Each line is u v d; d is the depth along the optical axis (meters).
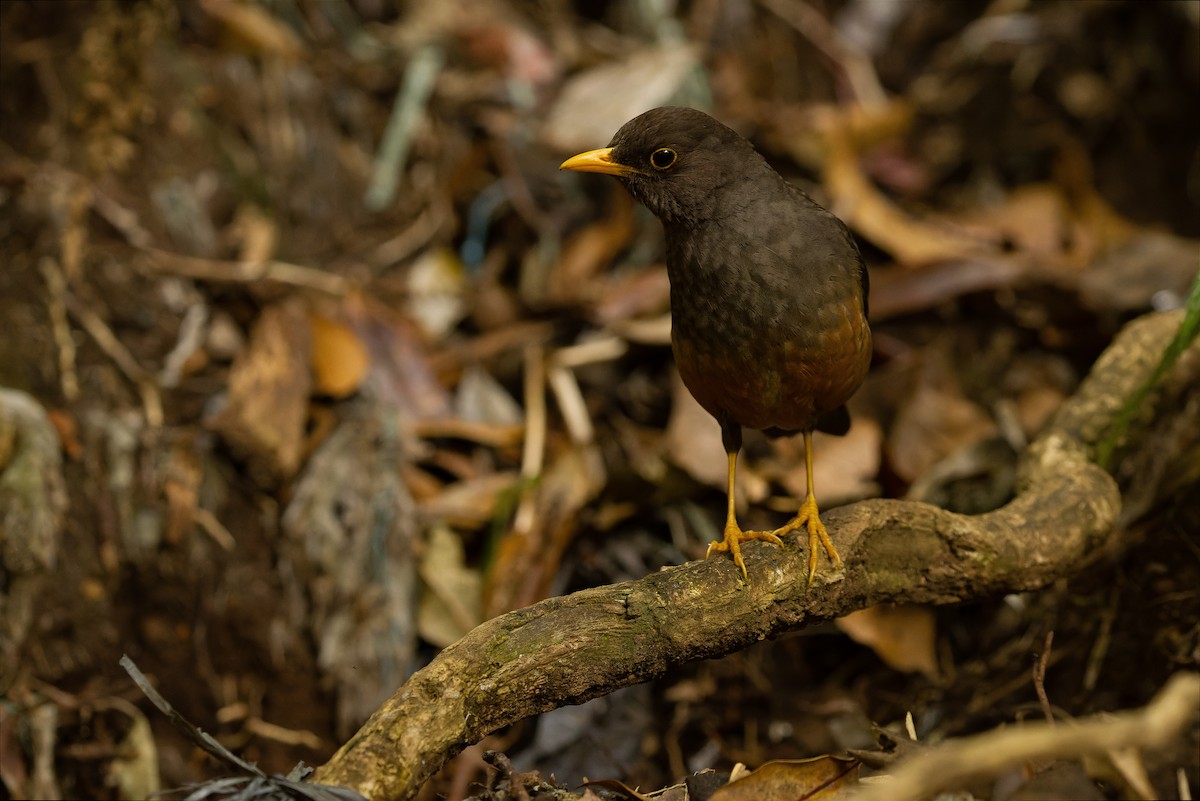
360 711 9.27
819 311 6.59
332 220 12.21
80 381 9.78
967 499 9.47
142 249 10.70
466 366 11.42
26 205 10.26
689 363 7.02
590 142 12.67
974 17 14.80
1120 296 11.30
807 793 5.52
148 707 9.09
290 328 10.38
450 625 9.60
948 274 11.29
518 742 9.05
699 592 6.11
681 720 9.08
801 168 12.77
